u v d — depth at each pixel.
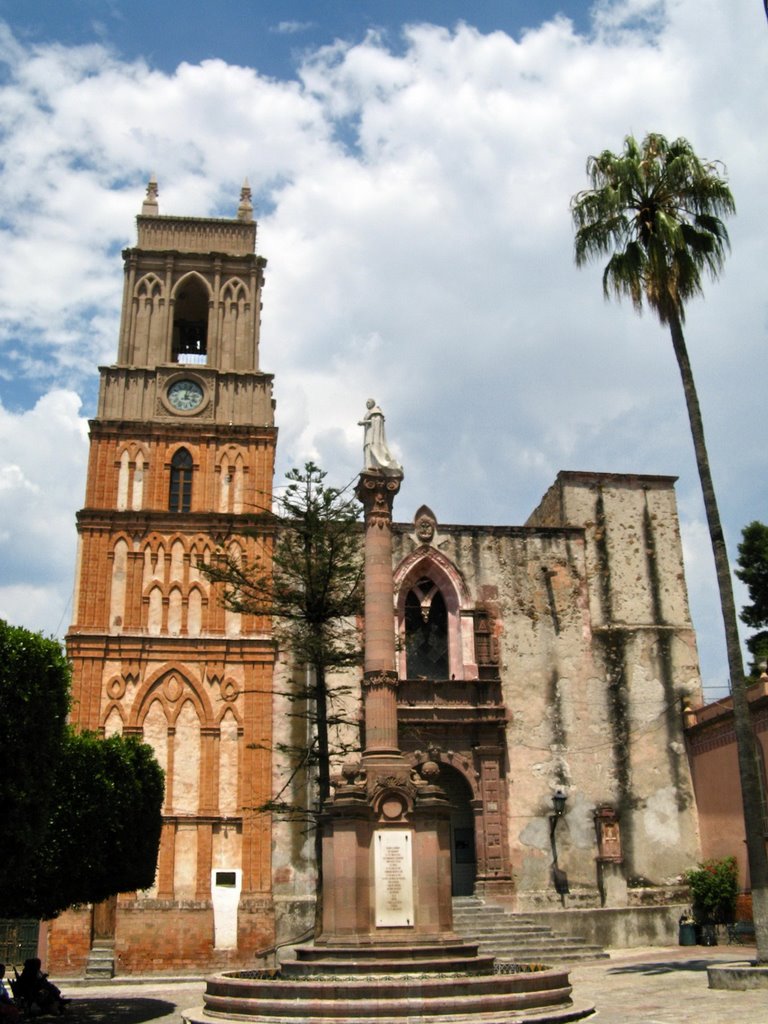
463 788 41.00
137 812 27.81
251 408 44.16
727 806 39.25
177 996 29.56
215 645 40.03
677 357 27.70
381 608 23.66
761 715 35.88
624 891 40.09
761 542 56.47
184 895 37.00
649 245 28.02
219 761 38.84
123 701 39.06
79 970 35.41
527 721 41.75
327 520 34.81
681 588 45.03
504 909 38.28
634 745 42.28
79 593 40.09
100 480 41.88
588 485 45.88
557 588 43.91
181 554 41.22
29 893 25.03
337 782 21.91
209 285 45.97
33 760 21.06
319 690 33.38
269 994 18.92
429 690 40.97
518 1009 18.23
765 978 21.95
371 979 18.98
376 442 25.25
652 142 28.95
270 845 37.91
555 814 40.22
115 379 43.62
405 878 21.28
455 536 43.66
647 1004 20.62
